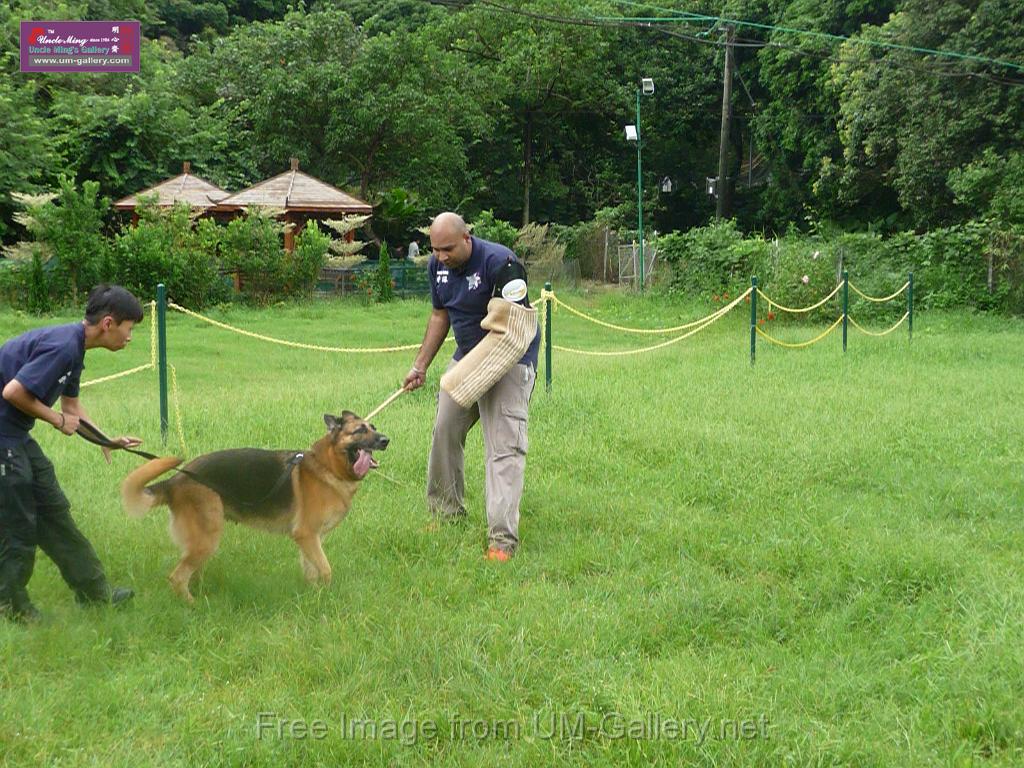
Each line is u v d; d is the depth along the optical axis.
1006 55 24.62
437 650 4.17
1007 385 11.34
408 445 7.85
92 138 29.02
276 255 23.56
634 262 28.78
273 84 32.19
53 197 23.72
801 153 36.56
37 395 4.08
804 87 34.16
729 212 42.81
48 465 4.42
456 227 5.56
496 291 5.58
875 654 4.37
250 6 47.44
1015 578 5.22
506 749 3.55
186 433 8.16
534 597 4.93
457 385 5.38
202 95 34.22
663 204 43.69
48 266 20.84
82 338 4.27
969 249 22.17
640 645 4.45
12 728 3.48
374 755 3.46
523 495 6.76
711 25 40.62
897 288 21.66
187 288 21.52
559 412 9.27
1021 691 3.95
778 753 3.49
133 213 27.08
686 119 42.25
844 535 5.94
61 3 32.38
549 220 42.91
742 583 5.25
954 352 14.55
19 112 26.84
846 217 33.12
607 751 3.51
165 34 42.91
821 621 4.74
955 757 3.47
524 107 40.47
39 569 5.04
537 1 39.16
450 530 6.03
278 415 8.86
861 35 28.80
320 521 4.87
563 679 4.03
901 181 27.41
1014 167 24.03
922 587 5.15
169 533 4.99
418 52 33.62
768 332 18.62
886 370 12.57
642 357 14.16
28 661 4.00
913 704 3.92
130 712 3.68
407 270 26.80
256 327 18.98
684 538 5.91
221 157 31.80
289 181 28.12
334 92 32.09
